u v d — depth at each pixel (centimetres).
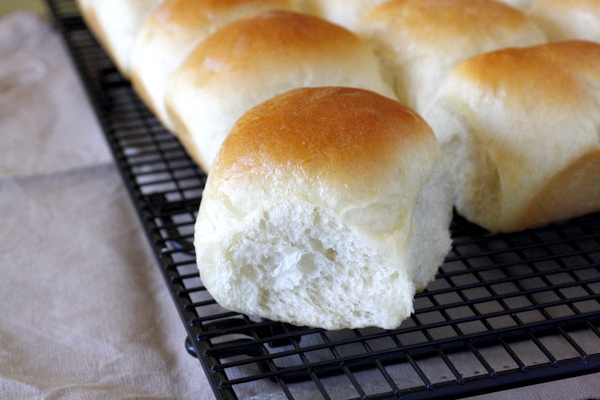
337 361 38
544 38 49
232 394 37
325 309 40
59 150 59
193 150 49
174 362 43
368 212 39
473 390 37
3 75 71
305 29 47
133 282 47
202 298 45
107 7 58
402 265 39
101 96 60
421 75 48
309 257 40
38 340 44
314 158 39
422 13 49
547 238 46
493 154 44
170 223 47
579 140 43
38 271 48
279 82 46
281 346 41
